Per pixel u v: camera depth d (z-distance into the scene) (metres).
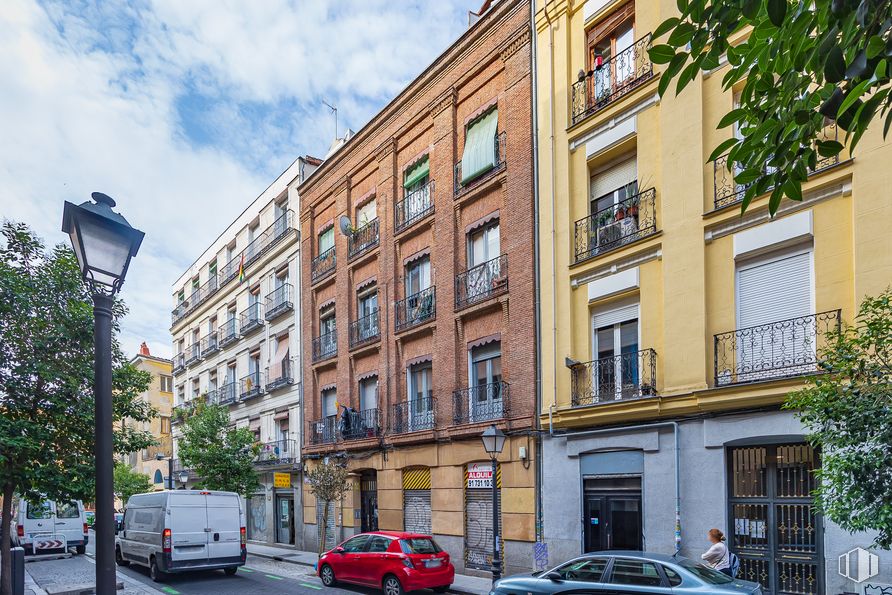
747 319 10.58
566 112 14.29
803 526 9.45
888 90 3.20
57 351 9.48
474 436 15.52
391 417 19.03
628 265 12.59
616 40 13.73
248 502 28.33
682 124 11.72
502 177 15.83
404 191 20.03
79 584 14.10
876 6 2.89
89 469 9.75
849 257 9.34
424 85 19.02
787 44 3.50
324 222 24.59
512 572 14.10
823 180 9.62
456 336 16.83
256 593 13.27
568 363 13.21
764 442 9.84
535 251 14.66
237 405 30.72
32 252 9.45
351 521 20.39
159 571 15.09
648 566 7.98
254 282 30.08
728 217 10.77
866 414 5.89
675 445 11.01
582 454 12.91
